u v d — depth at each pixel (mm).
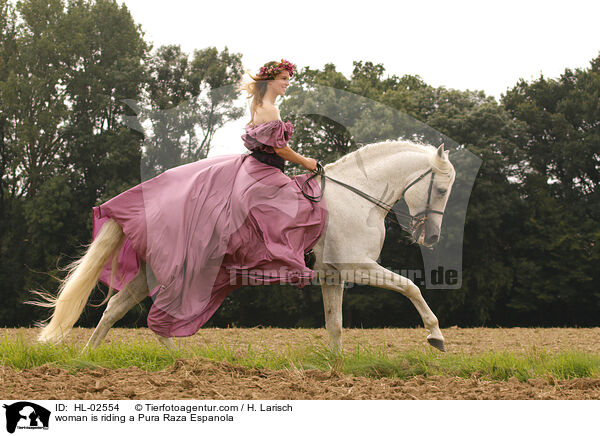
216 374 5180
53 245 29094
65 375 5133
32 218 28922
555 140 33750
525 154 29906
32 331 10883
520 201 28219
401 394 4699
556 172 33906
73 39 32625
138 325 27297
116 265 6266
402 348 8414
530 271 28156
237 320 28172
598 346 8977
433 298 27078
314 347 6160
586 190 33344
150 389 4711
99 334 6215
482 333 11578
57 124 31578
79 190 31359
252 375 5270
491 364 5641
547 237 28859
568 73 36375
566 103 34094
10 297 29469
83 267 6137
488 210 25453
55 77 31984
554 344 9258
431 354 6281
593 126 33719
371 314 27484
